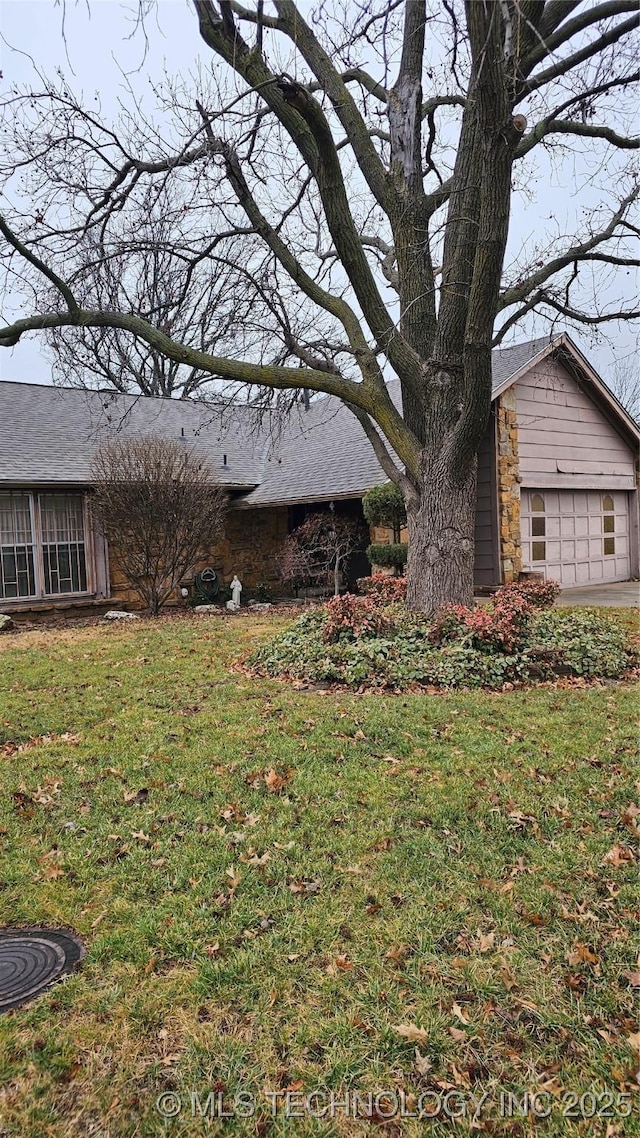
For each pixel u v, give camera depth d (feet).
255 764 13.30
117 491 36.58
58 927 8.48
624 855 9.74
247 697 18.26
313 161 20.88
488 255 18.25
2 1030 6.75
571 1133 5.66
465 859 9.73
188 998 7.16
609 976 7.44
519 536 38.63
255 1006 7.04
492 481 37.88
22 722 16.67
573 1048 6.52
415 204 23.24
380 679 19.10
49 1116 5.83
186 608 42.45
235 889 9.12
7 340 19.16
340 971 7.53
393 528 35.37
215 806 11.62
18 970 7.65
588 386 43.21
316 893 8.98
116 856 10.12
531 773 12.56
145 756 13.97
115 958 7.80
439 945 7.93
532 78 19.39
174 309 25.45
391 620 22.08
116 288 23.50
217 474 44.98
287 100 17.85
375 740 14.44
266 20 21.48
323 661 20.33
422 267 23.84
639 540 48.14
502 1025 6.79
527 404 39.60
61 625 35.53
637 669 20.66
